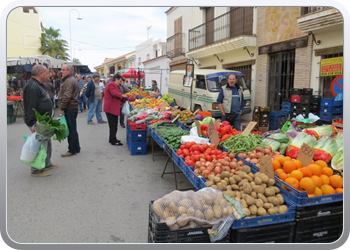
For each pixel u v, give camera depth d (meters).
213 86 9.70
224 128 4.61
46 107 5.00
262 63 10.66
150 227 2.58
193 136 4.48
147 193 4.32
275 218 2.43
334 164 3.10
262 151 3.69
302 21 8.01
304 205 2.48
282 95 10.06
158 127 5.85
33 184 4.64
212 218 2.38
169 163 5.92
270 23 10.10
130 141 6.69
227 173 2.93
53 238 3.08
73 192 4.33
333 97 7.53
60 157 6.25
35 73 4.84
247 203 2.51
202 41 14.97
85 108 15.54
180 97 12.28
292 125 4.28
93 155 6.46
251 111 11.08
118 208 3.81
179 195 2.55
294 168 2.90
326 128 3.72
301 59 8.93
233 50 12.20
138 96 14.59
